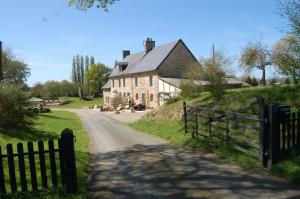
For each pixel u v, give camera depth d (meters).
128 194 7.36
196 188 7.50
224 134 11.54
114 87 66.38
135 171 9.43
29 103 20.14
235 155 10.12
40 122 28.11
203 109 13.16
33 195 6.88
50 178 8.47
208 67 24.89
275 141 8.55
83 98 99.44
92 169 10.02
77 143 16.06
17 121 19.05
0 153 6.88
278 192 6.93
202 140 13.08
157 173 9.03
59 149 7.09
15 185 6.96
